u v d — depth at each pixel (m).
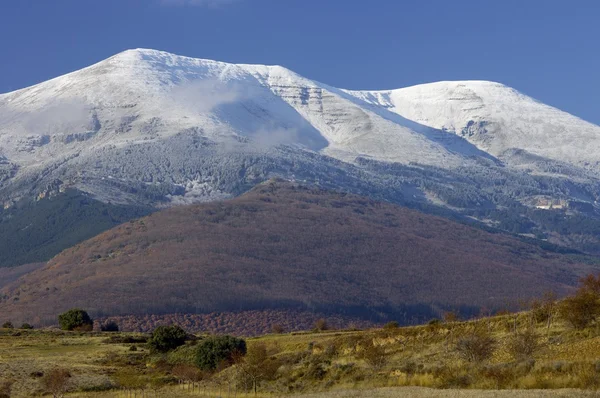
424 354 112.94
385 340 124.31
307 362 124.81
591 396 76.69
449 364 104.06
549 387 84.75
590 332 102.06
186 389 130.50
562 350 97.31
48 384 128.50
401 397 85.62
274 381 122.19
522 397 78.19
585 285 126.81
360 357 119.88
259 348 131.62
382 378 105.69
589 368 86.06
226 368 142.12
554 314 113.94
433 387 95.06
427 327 125.19
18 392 131.50
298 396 96.00
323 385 111.31
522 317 116.56
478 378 93.56
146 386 135.75
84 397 126.44
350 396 90.75
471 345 103.56
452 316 135.00
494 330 115.81
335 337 143.62
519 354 98.31
